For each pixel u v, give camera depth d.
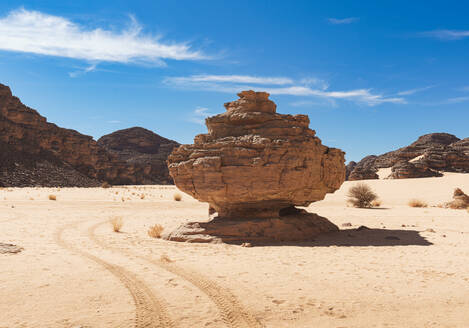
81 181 104.62
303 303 6.49
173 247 12.20
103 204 33.34
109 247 11.96
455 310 6.25
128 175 137.12
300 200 14.55
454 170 111.88
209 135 15.24
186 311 6.00
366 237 14.81
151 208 32.94
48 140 111.31
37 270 8.29
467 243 13.16
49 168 100.75
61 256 10.06
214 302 6.45
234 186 13.30
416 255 10.95
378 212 29.55
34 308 5.96
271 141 13.64
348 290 7.27
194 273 8.40
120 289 7.05
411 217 24.56
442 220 22.05
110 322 5.47
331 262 9.88
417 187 53.56
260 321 5.68
